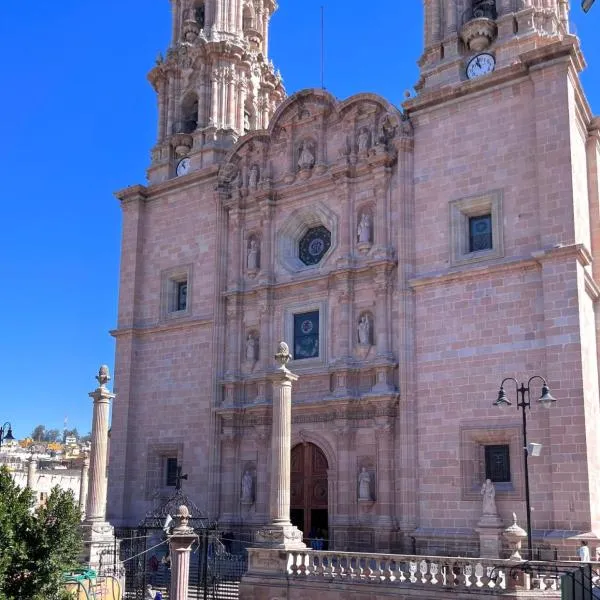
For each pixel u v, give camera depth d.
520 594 23.36
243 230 45.22
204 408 44.03
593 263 37.06
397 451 36.03
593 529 30.20
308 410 39.56
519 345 33.50
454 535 33.03
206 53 50.75
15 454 110.38
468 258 35.91
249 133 45.84
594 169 38.00
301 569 27.97
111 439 47.16
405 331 36.72
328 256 41.28
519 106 35.97
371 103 41.31
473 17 40.66
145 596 30.31
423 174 38.25
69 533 22.73
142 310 48.97
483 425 33.62
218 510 41.69
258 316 43.16
